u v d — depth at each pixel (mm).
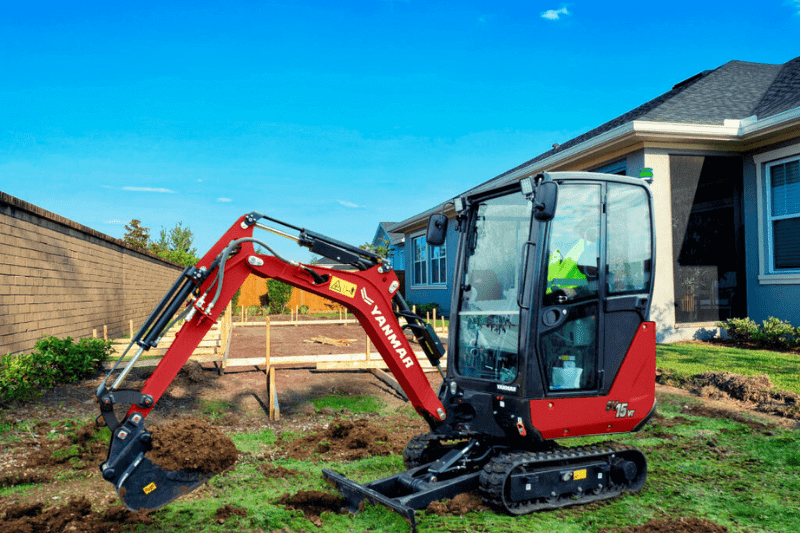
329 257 4391
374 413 7891
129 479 3541
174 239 43969
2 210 8094
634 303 4703
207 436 4086
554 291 4363
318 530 3926
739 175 12250
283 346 13102
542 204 4031
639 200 4863
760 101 13328
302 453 5938
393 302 4777
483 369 4688
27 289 8961
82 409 7289
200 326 3900
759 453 5621
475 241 4965
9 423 6453
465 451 4562
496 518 4059
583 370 4480
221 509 4230
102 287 13594
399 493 4586
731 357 9727
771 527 3949
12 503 4461
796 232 10914
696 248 12023
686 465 5316
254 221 4152
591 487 4461
